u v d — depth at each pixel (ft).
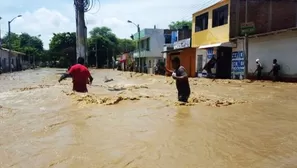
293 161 12.50
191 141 15.46
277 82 60.44
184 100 28.71
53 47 269.64
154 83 63.62
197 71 98.89
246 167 11.88
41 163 12.58
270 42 67.62
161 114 22.62
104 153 13.70
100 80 78.02
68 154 13.61
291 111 24.32
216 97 34.32
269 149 14.12
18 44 275.39
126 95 34.06
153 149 14.19
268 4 79.97
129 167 12.02
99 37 258.57
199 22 99.55
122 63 213.87
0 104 27.73
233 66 80.69
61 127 18.66
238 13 79.51
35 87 47.80
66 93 32.78
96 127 18.56
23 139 16.08
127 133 17.10
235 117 21.59
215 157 13.05
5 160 12.97
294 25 79.66
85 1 52.60
